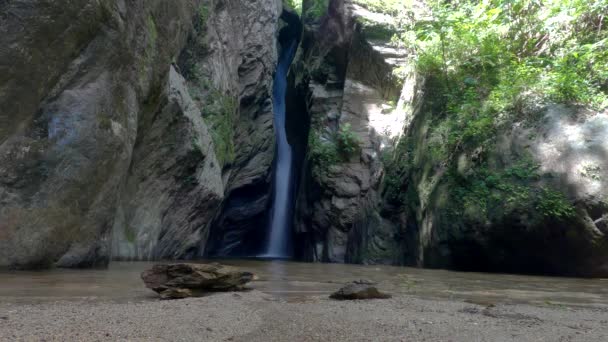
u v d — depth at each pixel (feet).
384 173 59.93
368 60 69.87
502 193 38.04
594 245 33.35
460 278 30.86
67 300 16.35
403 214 54.08
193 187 54.19
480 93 47.50
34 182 29.09
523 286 25.55
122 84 35.06
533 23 49.14
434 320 13.17
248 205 88.17
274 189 97.96
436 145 48.44
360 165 66.54
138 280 23.76
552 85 40.47
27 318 12.32
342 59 75.10
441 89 52.70
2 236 27.61
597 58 42.45
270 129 89.56
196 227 58.08
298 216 79.00
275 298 17.74
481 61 49.83
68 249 30.58
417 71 58.59
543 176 36.50
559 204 34.47
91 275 26.20
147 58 39.55
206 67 64.90
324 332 11.21
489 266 39.52
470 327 12.24
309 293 19.83
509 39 50.70
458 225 40.50
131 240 44.32
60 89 30.91
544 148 37.55
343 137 66.39
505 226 37.14
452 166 44.39
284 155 101.14
